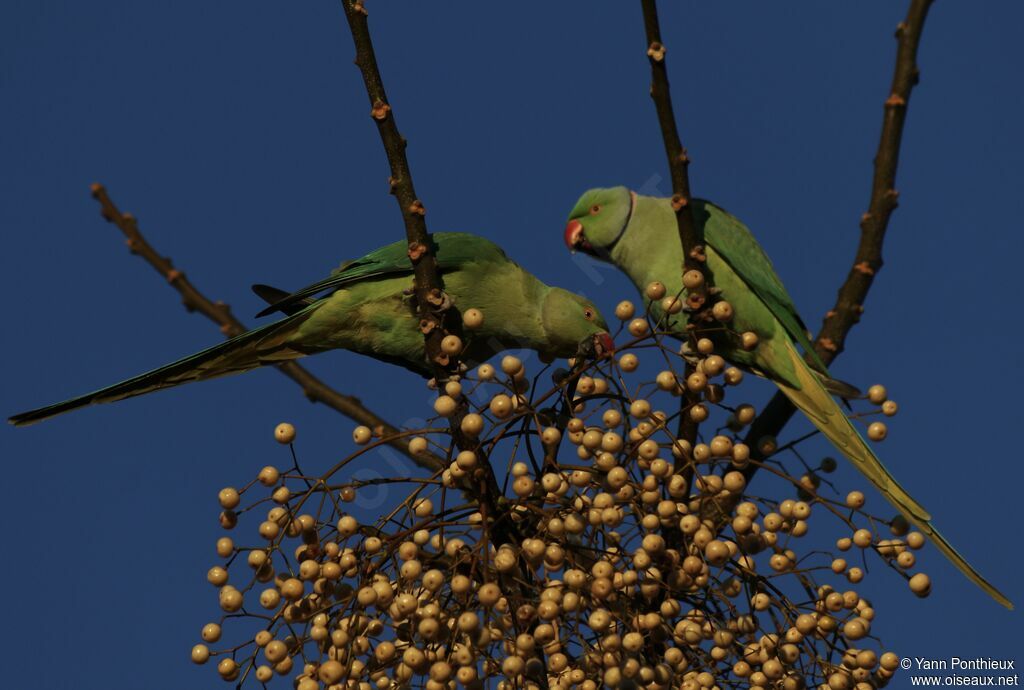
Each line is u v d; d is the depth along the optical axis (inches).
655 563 266.7
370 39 279.1
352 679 263.6
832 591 278.2
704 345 303.3
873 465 342.0
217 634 265.6
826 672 274.2
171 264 350.0
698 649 273.0
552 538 269.6
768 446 317.7
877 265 356.5
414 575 261.7
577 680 260.2
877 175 348.8
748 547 281.1
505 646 267.1
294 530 270.8
